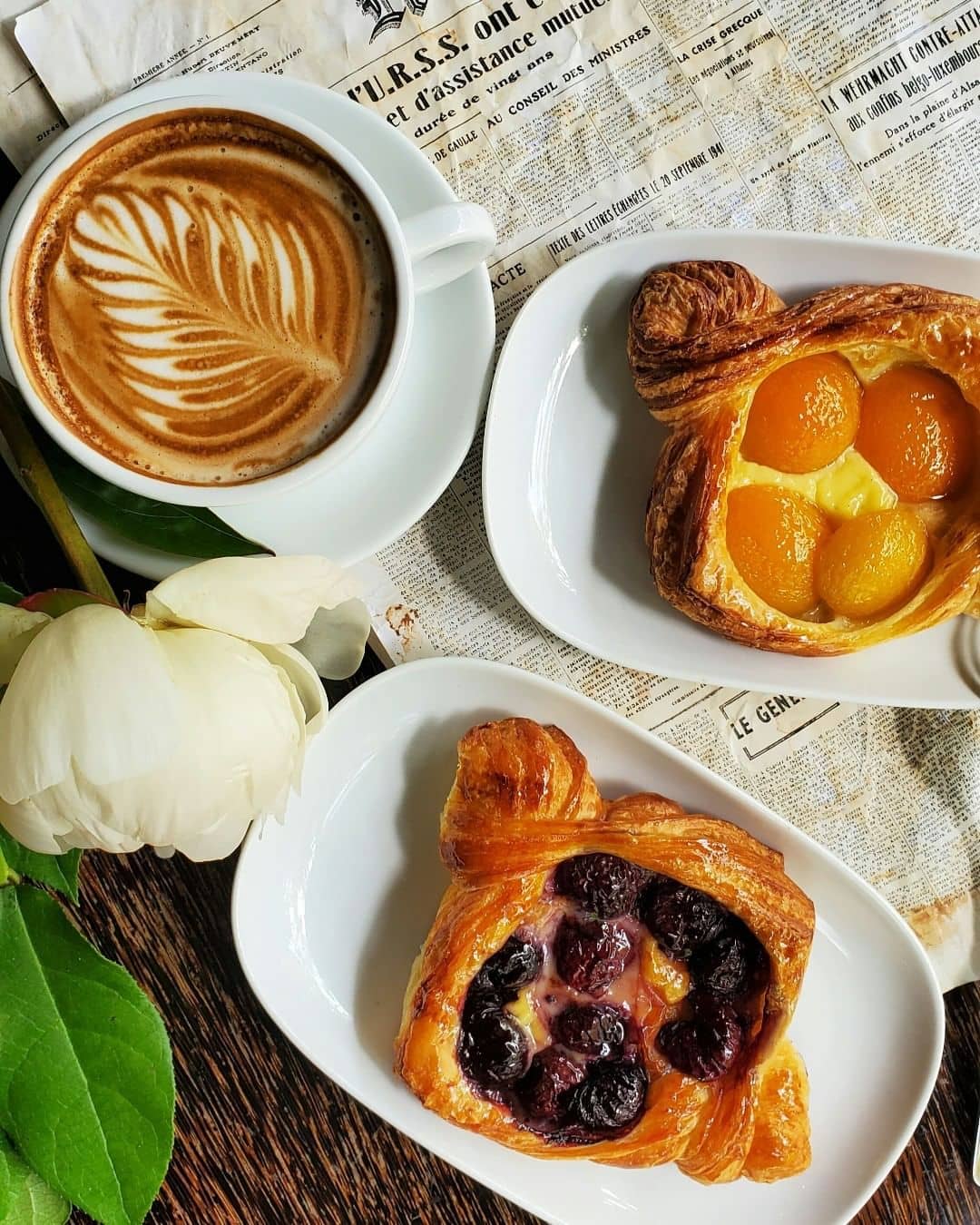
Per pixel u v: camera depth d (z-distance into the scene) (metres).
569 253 0.71
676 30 0.69
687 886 0.70
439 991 0.68
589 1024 0.70
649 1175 0.74
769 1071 0.71
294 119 0.61
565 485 0.71
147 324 0.63
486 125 0.69
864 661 0.71
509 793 0.69
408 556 0.71
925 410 0.70
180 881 0.72
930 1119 0.76
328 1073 0.70
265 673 0.57
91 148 0.61
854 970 0.73
